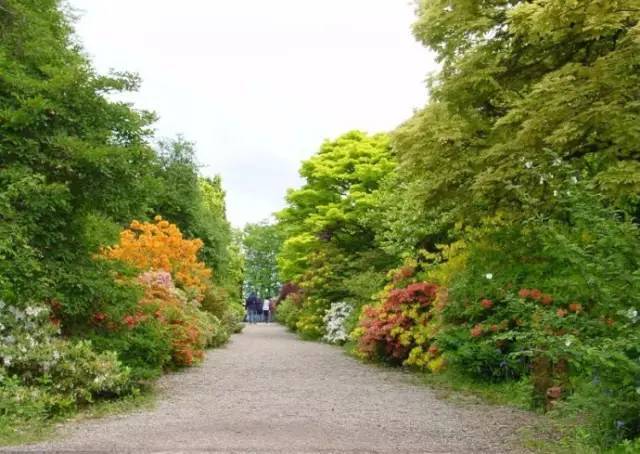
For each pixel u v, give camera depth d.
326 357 15.91
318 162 23.67
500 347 9.86
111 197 8.67
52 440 5.92
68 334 8.98
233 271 35.50
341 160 22.77
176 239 17.64
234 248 42.66
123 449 5.52
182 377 11.41
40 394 7.12
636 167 7.92
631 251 5.48
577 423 6.48
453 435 6.37
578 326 5.74
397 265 19.30
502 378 10.00
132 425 6.75
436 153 10.33
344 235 22.53
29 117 7.99
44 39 9.30
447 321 11.01
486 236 11.32
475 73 9.73
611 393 5.43
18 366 7.52
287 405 8.28
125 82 8.98
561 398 7.43
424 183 10.97
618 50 8.18
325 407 8.15
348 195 21.69
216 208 35.06
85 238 9.02
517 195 9.45
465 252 12.42
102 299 8.97
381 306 13.98
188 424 6.84
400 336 13.06
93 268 8.93
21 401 6.85
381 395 9.30
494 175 9.12
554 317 5.82
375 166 21.73
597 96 8.41
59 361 7.77
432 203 11.02
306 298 25.83
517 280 10.08
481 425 6.93
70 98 8.62
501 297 9.98
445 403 8.55
